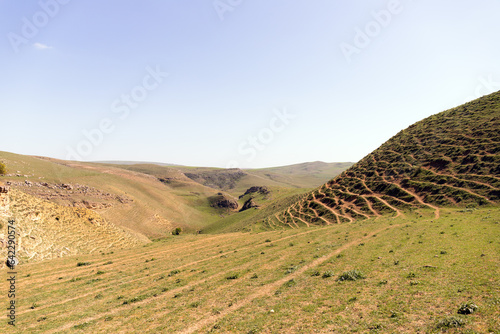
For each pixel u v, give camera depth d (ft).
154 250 192.34
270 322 52.65
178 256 158.51
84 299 90.58
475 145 223.10
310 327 47.83
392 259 86.94
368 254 99.09
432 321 42.68
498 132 217.15
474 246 84.48
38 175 500.74
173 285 95.55
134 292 93.20
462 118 279.28
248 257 127.95
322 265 95.09
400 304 51.31
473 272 61.93
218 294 78.64
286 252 127.44
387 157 304.91
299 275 87.25
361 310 51.78
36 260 162.40
